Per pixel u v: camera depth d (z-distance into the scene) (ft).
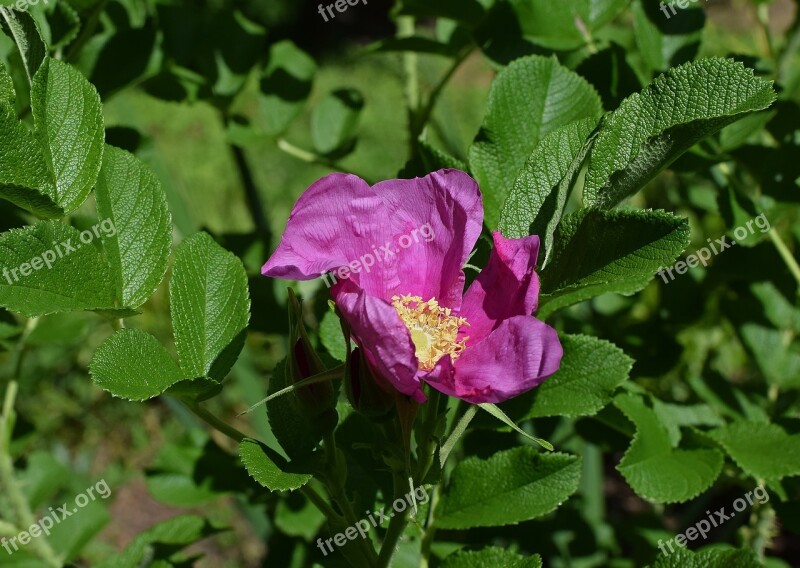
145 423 3.93
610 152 1.44
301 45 7.66
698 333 2.90
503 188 1.54
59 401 3.84
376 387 1.37
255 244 1.96
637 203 2.80
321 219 1.39
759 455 1.63
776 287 1.89
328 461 1.44
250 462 1.38
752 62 1.80
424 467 1.41
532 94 1.54
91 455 3.73
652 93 1.43
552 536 2.05
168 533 1.80
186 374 1.46
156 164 2.06
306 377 1.40
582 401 1.51
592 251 1.40
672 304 1.95
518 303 1.38
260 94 2.02
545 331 1.34
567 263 1.41
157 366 1.43
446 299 1.41
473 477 1.55
